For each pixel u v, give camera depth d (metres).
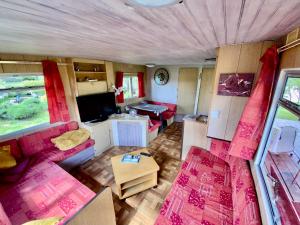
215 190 1.83
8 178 2.02
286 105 1.22
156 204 2.16
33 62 2.66
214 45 1.87
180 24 1.04
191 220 1.49
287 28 1.14
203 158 2.43
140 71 5.54
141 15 0.87
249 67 1.80
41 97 2.93
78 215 1.09
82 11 0.80
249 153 1.63
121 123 3.70
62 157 2.69
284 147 1.20
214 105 2.13
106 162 3.18
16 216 1.57
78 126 3.44
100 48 2.04
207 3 0.71
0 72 2.36
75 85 3.21
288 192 1.05
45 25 1.04
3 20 0.93
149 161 2.47
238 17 0.90
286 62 1.27
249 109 1.58
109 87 3.95
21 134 2.68
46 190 1.89
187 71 5.22
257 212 1.21
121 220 1.93
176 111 5.73
